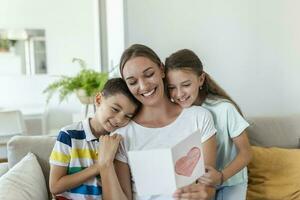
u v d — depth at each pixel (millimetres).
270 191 1896
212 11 2383
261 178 1929
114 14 2498
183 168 1149
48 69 4094
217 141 1510
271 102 2545
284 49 2514
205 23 2381
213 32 2400
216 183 1329
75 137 1396
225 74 2445
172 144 1353
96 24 3232
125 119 1362
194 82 1410
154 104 1345
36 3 3988
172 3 2314
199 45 2387
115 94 1327
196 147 1185
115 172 1346
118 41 2418
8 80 4027
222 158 1523
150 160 1128
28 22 3994
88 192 1372
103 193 1340
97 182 1391
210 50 2406
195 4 2350
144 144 1359
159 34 2312
